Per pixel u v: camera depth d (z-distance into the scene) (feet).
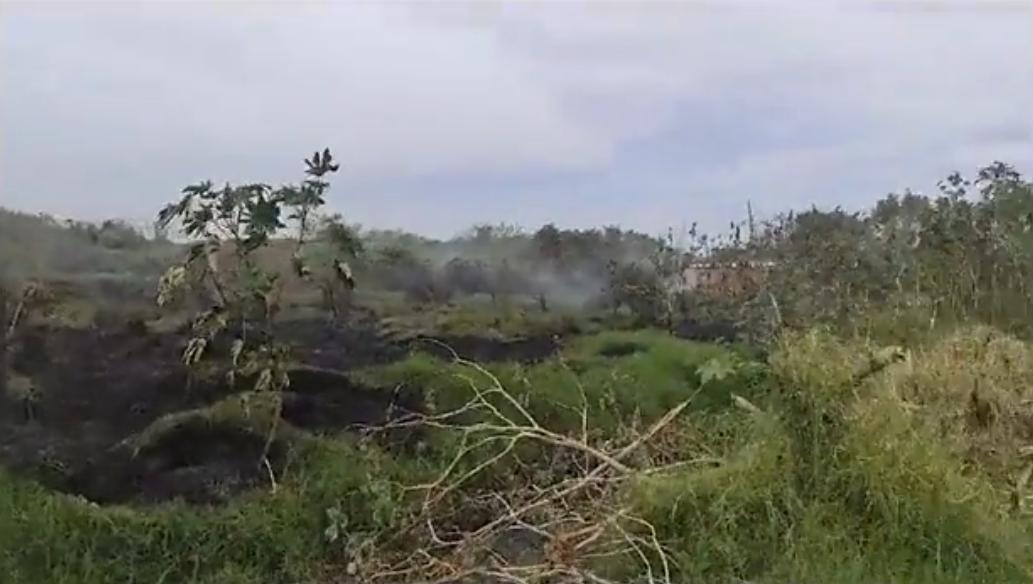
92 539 10.58
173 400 12.98
